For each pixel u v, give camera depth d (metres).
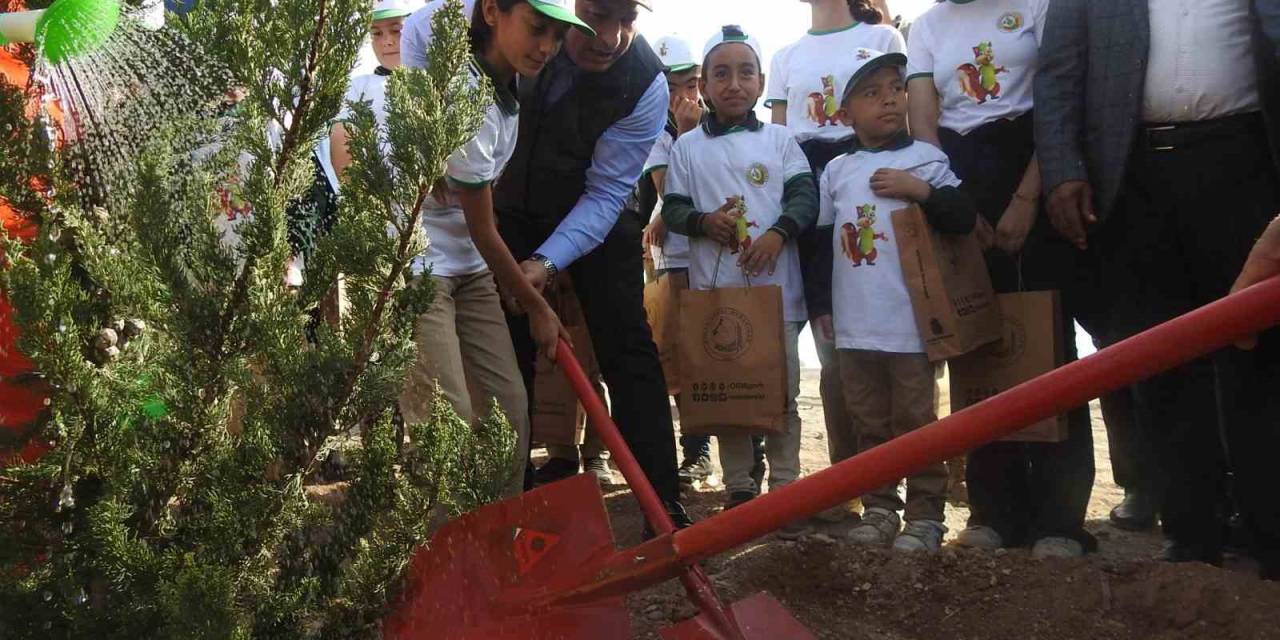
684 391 4.21
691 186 4.50
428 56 1.95
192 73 1.87
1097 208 3.62
